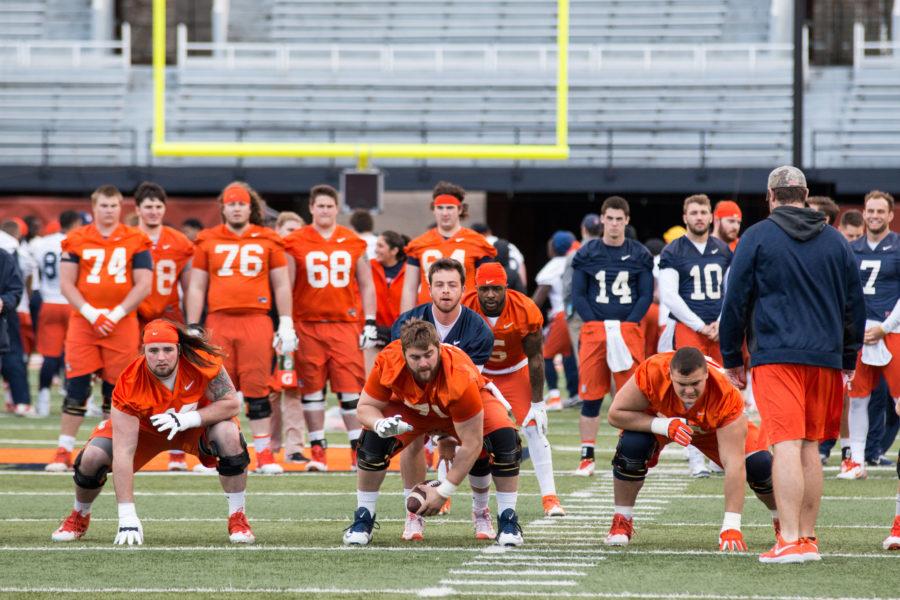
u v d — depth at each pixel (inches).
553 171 2952.8
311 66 3545.8
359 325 1407.5
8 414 1847.9
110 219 1223.5
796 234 764.6
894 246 1192.2
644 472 819.4
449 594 655.1
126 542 816.3
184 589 672.4
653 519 955.3
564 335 1892.2
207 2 3791.8
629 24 3673.7
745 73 3462.1
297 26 3767.2
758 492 819.4
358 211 1691.7
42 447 1456.7
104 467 831.1
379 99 3472.0
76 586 681.6
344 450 1456.7
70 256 1219.9
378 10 3745.1
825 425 787.4
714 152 3297.2
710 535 872.9
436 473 1221.1
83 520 850.1
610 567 738.2
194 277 1236.5
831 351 761.0
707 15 3678.6
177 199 2999.5
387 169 2977.4
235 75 3526.1
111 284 1213.7
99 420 1808.6
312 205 1270.9
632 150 3321.9
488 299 923.4
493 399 826.2
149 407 808.9
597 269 1232.8
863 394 1196.5
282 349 1229.1
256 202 1262.3
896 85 3390.7
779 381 759.7
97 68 3560.5
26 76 3533.5
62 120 3437.5
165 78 3508.9
